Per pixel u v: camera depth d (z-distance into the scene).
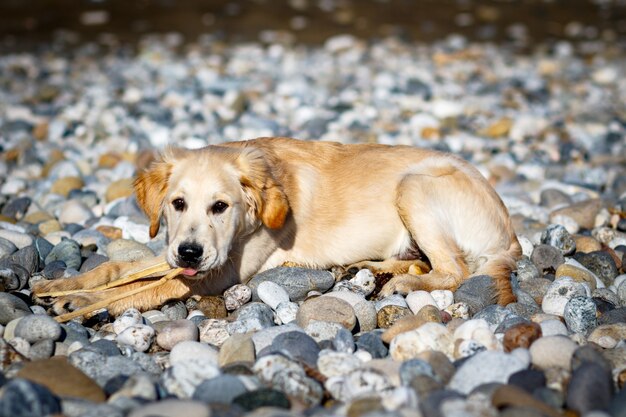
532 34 18.00
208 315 4.80
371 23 18.86
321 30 18.09
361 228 5.48
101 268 5.14
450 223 5.35
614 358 3.79
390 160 5.59
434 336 3.95
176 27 18.28
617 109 11.80
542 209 6.65
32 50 15.86
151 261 5.23
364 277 5.08
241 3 20.75
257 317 4.41
